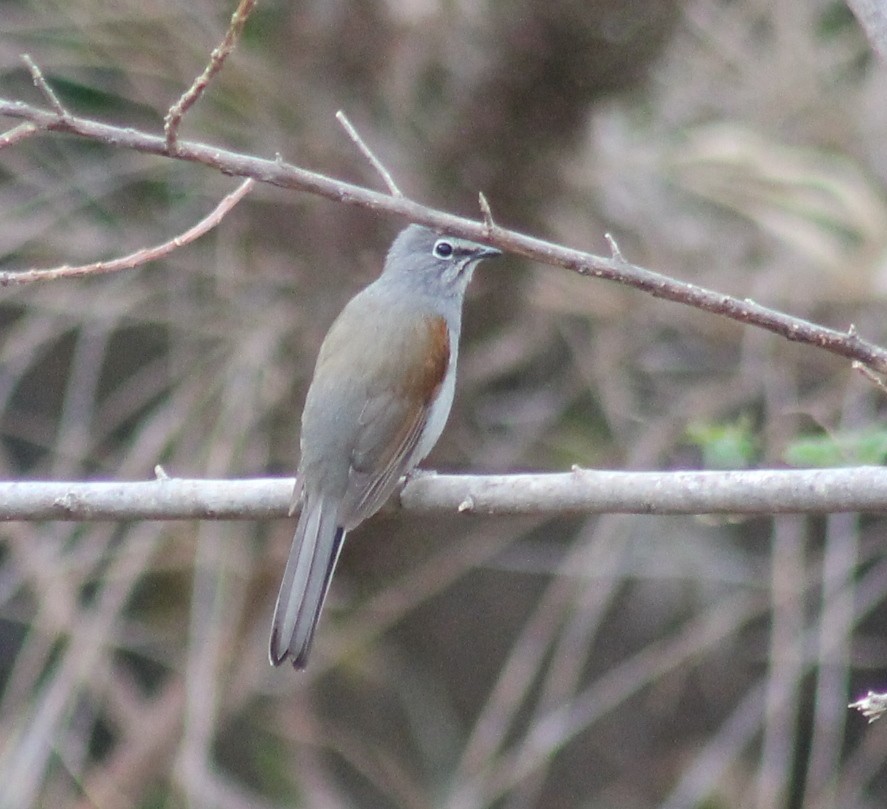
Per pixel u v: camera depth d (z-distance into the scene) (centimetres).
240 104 1412
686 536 1455
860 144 1455
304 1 1402
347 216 1411
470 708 1673
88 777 1511
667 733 1644
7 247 1373
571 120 1406
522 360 1475
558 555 1639
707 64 1480
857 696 1630
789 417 1248
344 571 1549
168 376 1547
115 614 1376
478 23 1384
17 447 1659
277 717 1552
